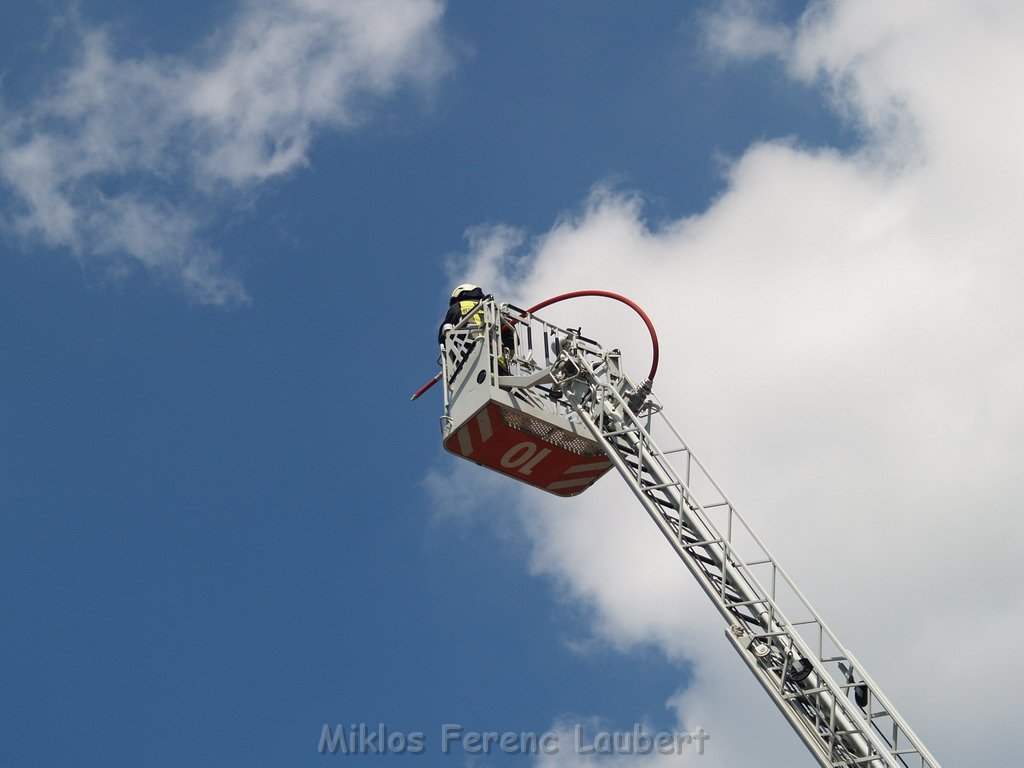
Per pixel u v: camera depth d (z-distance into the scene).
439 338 45.00
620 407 41.12
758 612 37.44
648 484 40.03
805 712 35.97
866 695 35.25
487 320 43.31
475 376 42.88
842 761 34.91
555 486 45.22
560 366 41.81
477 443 43.19
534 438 42.97
